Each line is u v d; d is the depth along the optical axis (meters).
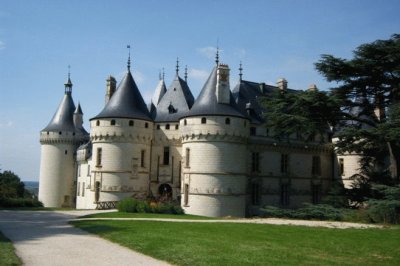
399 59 34.53
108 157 47.59
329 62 36.88
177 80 53.88
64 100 68.12
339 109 37.19
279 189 51.53
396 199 31.22
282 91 39.22
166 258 14.15
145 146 49.25
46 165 65.62
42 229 23.19
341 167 55.69
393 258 15.36
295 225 26.16
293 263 13.70
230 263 13.36
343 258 15.06
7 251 14.91
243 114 45.56
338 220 32.28
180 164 49.56
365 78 37.16
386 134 32.19
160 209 40.09
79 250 15.73
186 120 44.66
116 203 46.28
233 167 43.38
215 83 45.22
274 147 51.59
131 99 49.41
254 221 29.89
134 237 18.69
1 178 90.88
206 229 22.69
